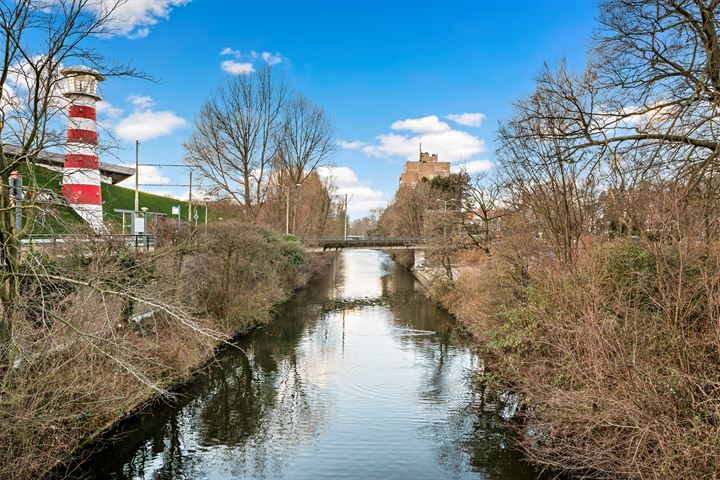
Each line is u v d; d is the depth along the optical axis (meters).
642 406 6.41
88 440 9.13
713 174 9.02
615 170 10.30
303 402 12.88
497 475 8.99
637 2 9.71
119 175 35.41
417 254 50.91
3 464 7.36
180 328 13.50
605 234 13.16
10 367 7.56
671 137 9.18
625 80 10.44
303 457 9.80
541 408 9.16
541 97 13.01
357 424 11.42
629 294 8.75
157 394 11.59
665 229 7.68
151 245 16.09
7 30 7.43
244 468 9.38
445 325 23.25
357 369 15.89
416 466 9.38
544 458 8.71
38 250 9.00
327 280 44.72
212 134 33.19
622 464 7.20
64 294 9.57
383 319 24.89
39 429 7.93
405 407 12.49
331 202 58.28
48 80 8.20
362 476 9.02
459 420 11.59
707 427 5.96
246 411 12.27
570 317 9.28
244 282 21.02
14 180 9.27
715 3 8.46
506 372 12.18
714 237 7.53
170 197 51.62
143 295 9.12
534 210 14.78
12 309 8.13
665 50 9.81
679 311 6.80
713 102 8.38
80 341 9.21
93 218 10.86
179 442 10.53
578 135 10.93
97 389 9.27
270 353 17.84
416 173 102.25
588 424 7.71
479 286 19.84
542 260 14.41
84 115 11.84
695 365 6.50
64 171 9.30
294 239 35.97
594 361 7.25
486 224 25.12
